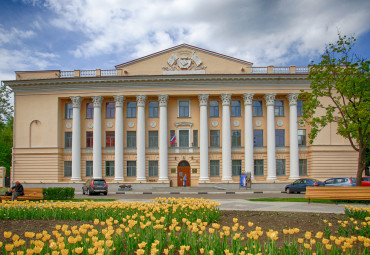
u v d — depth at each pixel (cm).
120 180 4100
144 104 4178
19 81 4216
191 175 4197
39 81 4188
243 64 4194
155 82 4144
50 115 4231
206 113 4141
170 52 4216
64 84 4216
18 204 1424
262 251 784
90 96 4194
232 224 1221
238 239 777
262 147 4219
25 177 4209
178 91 4147
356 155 4109
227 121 4131
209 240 788
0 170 4544
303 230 1107
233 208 1766
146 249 747
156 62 4206
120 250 760
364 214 1291
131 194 3312
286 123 4241
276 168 4203
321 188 1991
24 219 1309
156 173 4231
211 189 3847
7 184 4638
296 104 4134
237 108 4291
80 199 2588
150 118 4275
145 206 1297
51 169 4184
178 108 4294
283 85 4134
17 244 659
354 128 2183
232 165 4219
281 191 3491
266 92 4134
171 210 1296
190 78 4091
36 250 621
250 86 4138
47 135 4219
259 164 4222
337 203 2011
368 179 2892
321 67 2359
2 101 4681
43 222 1245
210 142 4256
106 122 4288
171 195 3109
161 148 4122
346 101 3962
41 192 2531
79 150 4200
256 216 1382
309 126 4212
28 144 4231
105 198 2716
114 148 4247
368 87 2250
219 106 4294
